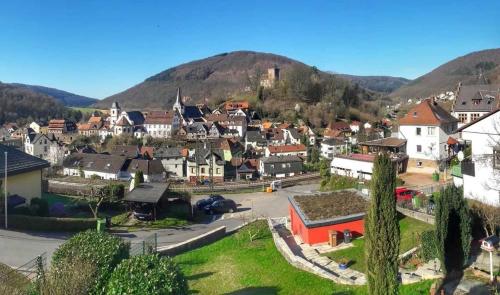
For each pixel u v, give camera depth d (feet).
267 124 439.22
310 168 289.53
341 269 59.57
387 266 41.19
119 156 280.72
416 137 158.71
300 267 61.57
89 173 279.49
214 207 146.41
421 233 62.75
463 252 52.49
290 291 55.36
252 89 611.88
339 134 372.38
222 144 342.64
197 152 284.82
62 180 241.35
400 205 86.84
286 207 158.51
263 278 61.41
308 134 383.04
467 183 90.33
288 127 404.98
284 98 528.63
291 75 548.31
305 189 204.33
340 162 169.37
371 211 42.09
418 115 158.71
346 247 68.95
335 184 162.71
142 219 114.83
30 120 582.35
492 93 189.06
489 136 86.33
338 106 473.67
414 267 54.95
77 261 43.06
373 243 41.78
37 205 109.09
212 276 65.46
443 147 156.04
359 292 50.39
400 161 156.35
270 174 276.41
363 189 127.13
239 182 239.50
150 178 270.26
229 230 106.42
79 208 125.08
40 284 41.16
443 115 160.45
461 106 192.44
